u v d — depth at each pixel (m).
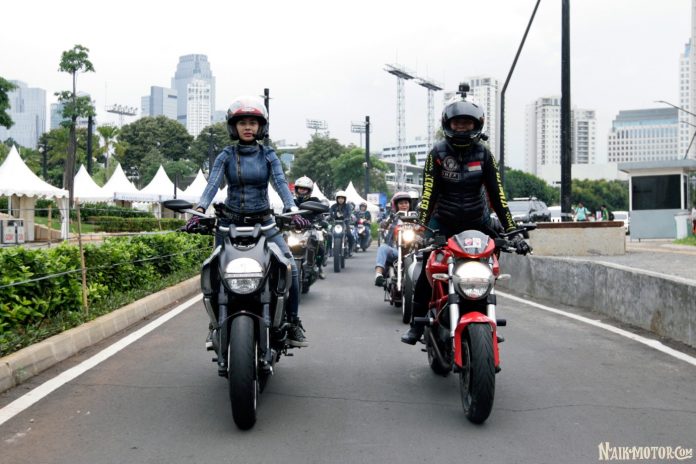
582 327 8.65
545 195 98.44
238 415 4.48
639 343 7.55
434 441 4.38
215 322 4.91
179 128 85.75
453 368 4.92
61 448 4.21
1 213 25.28
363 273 16.84
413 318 5.94
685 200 29.83
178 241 13.70
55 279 7.58
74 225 21.05
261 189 5.36
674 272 13.23
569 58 17.34
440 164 5.59
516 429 4.61
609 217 40.31
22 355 5.83
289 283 4.99
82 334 7.11
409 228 9.62
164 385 5.67
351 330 8.52
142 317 9.16
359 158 82.25
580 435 4.49
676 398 5.36
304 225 5.39
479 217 5.71
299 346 5.63
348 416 4.91
